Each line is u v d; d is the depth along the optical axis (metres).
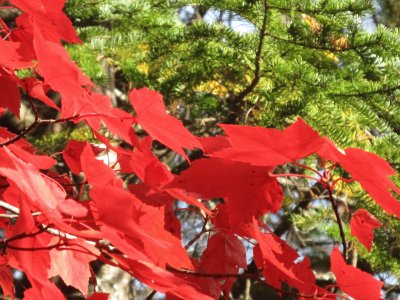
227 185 0.83
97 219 0.69
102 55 3.01
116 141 2.32
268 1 2.68
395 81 2.73
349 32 2.76
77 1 2.88
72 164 1.00
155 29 2.95
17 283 2.88
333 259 0.83
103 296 0.85
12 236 0.74
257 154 0.79
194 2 2.96
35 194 0.70
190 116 3.12
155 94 0.78
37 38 0.72
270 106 2.81
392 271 2.83
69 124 3.08
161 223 0.77
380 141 2.73
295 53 2.91
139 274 0.73
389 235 2.82
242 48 2.82
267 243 0.86
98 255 0.74
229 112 2.97
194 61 2.89
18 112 0.87
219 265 1.00
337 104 2.72
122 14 2.94
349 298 0.85
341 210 2.88
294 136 0.77
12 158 0.70
